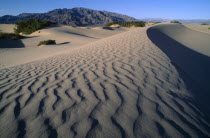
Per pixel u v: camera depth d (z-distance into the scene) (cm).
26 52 1413
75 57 561
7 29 4262
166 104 205
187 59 667
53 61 554
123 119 170
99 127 157
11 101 219
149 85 265
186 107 203
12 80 337
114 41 813
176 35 1756
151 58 443
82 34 3241
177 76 324
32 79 328
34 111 189
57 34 2756
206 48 1152
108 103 204
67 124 163
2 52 1460
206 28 3050
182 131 155
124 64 387
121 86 259
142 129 155
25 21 3656
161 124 163
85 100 214
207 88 350
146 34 970
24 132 152
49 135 147
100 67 374
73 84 276
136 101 209
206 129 164
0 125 162
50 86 273
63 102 210
